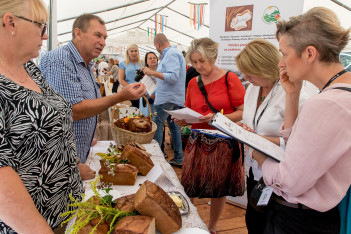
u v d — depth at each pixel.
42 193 0.91
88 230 0.86
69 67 1.49
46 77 1.48
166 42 3.57
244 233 2.37
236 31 2.74
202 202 2.92
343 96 0.76
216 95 2.07
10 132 0.79
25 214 0.72
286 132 1.26
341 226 0.95
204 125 2.11
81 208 0.91
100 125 3.24
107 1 4.87
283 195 0.96
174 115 1.87
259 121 1.61
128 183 1.41
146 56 4.47
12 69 0.89
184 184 1.96
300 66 0.88
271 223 1.10
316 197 0.85
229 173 1.89
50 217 0.96
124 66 4.42
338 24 0.82
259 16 2.60
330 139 0.75
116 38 9.38
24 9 0.80
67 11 4.70
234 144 1.87
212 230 2.24
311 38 0.82
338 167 0.81
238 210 2.79
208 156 1.88
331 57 0.83
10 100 0.78
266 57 1.49
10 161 0.74
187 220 1.08
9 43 0.83
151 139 2.26
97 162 1.74
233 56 2.81
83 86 1.59
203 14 5.36
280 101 1.54
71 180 1.04
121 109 2.75
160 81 3.36
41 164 0.89
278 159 0.94
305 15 0.87
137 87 1.66
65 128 0.99
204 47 1.92
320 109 0.76
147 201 0.89
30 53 0.88
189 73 4.25
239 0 2.66
